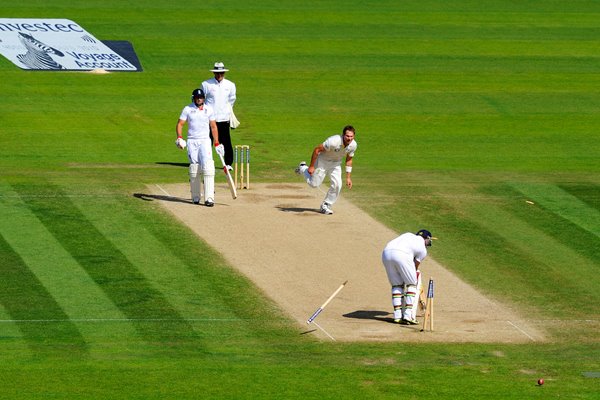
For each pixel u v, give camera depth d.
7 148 91.06
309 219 75.38
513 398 51.06
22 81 109.19
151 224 73.12
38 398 49.81
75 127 97.88
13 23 124.25
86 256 67.50
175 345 56.38
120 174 84.94
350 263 67.94
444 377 53.22
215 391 51.03
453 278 66.56
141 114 102.38
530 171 89.56
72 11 131.38
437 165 90.88
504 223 76.38
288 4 141.50
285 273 66.06
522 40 130.75
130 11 133.88
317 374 53.19
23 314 59.50
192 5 138.88
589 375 54.00
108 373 52.72
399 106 107.75
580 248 72.31
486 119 104.94
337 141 74.31
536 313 62.06
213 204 77.56
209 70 115.31
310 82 113.31
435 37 130.25
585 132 102.12
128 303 61.25
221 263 67.12
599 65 122.88
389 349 56.47
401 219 76.31
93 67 114.38
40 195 78.31
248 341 57.12
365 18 136.62
